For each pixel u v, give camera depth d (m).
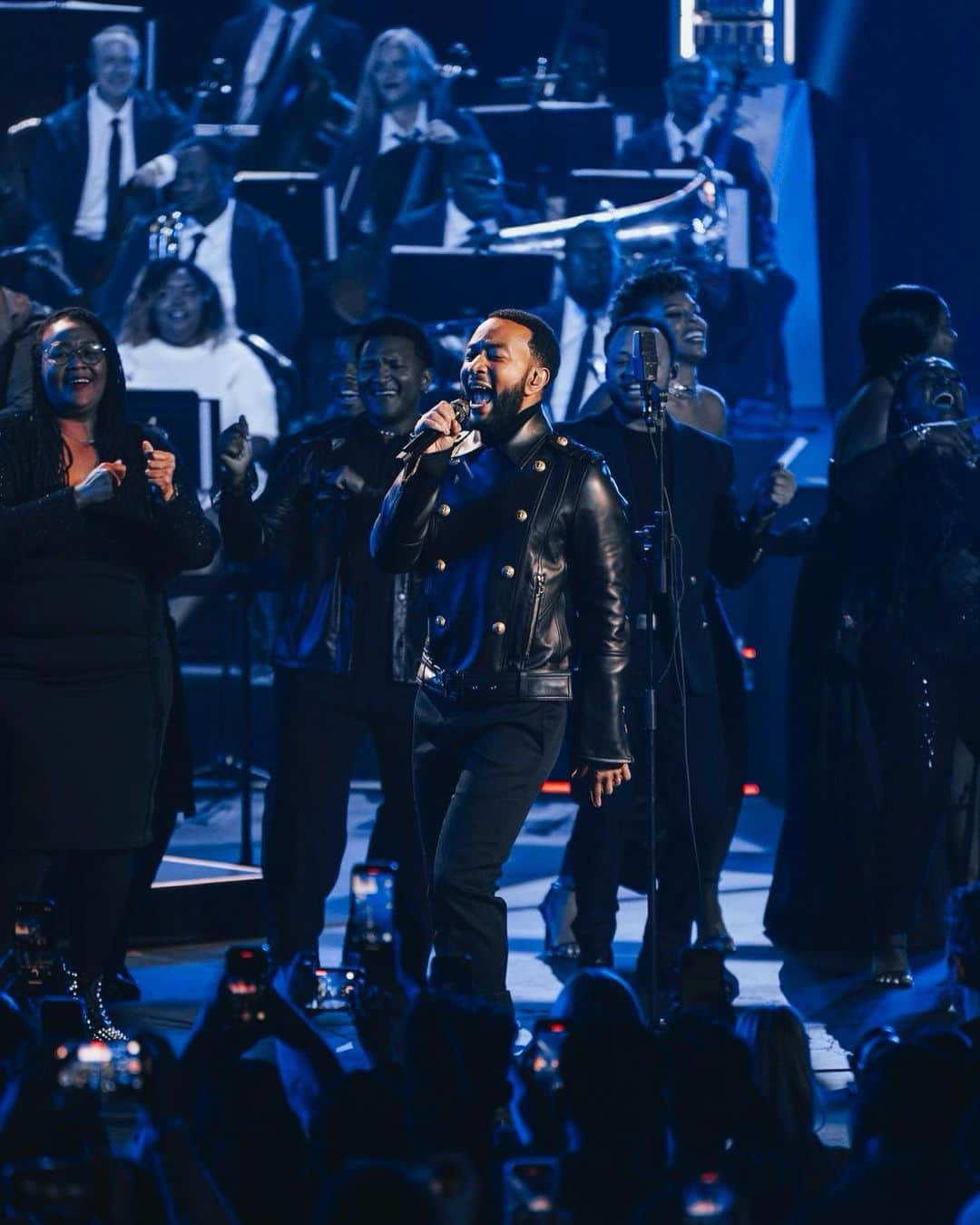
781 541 23.34
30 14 46.19
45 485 17.80
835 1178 11.41
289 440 21.23
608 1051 9.84
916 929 23.08
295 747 19.98
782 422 47.56
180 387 40.00
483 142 45.03
